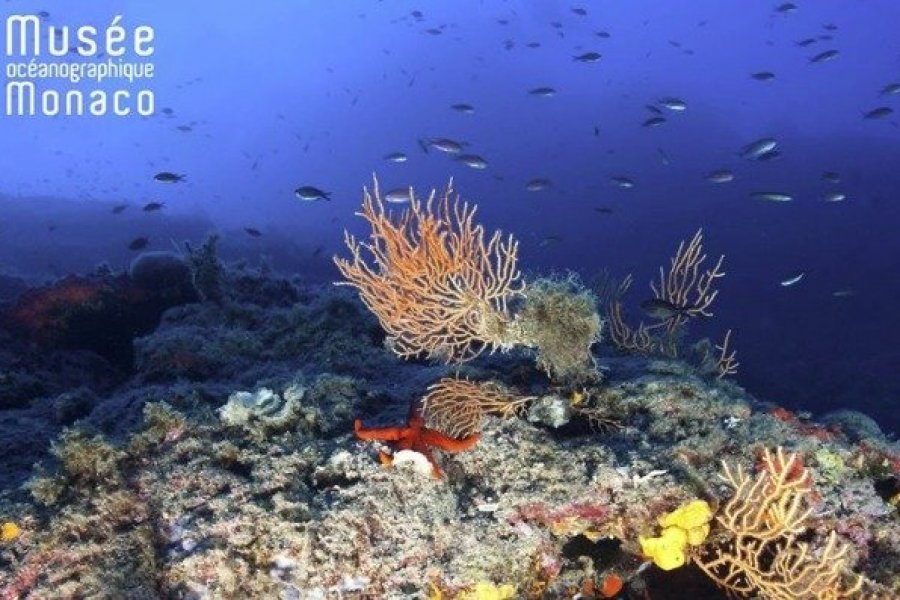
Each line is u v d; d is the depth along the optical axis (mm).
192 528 692
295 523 675
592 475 716
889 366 2787
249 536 680
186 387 1016
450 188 823
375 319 1325
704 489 707
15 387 1247
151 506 729
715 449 749
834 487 739
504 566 690
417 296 852
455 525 685
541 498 705
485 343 873
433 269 834
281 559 674
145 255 1596
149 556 690
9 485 862
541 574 718
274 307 1528
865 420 932
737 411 811
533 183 2512
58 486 761
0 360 1333
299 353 1249
